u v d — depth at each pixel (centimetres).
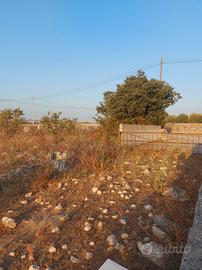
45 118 1425
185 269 305
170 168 733
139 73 1448
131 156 871
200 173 691
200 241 338
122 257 366
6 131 1420
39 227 432
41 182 605
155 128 1160
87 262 356
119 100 1334
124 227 436
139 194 565
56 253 369
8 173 648
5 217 452
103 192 574
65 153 831
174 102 1462
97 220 458
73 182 631
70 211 490
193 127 2197
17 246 384
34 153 916
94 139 1084
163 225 435
